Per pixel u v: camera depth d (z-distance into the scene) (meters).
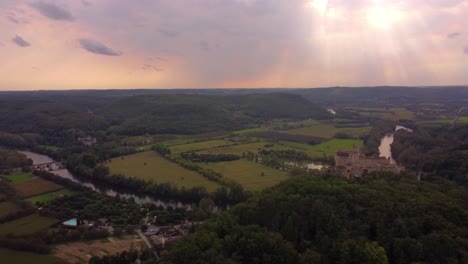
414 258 124.44
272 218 157.38
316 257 126.69
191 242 146.25
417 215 141.25
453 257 120.69
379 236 135.00
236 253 137.38
